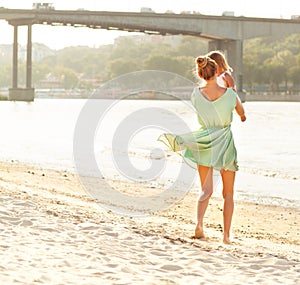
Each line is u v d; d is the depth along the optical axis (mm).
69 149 35062
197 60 8148
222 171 8719
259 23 181000
